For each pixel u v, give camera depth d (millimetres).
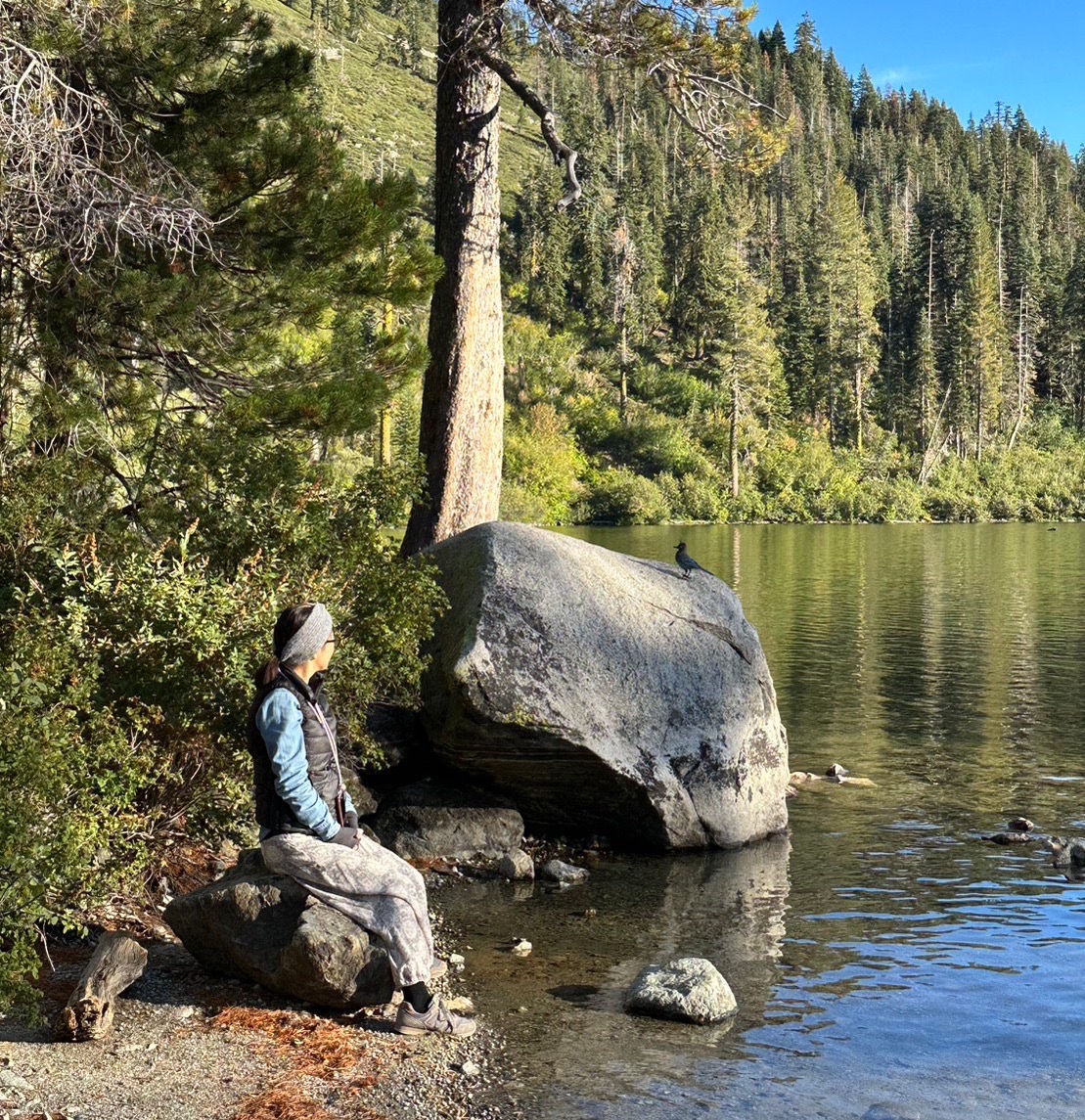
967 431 105875
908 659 18000
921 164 177750
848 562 40719
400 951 5133
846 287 111250
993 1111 4520
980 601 27203
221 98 9836
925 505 92188
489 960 6203
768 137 14359
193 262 9250
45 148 8391
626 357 108125
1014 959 6254
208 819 6852
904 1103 4574
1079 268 121188
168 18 9734
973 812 9508
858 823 9219
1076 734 12578
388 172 10312
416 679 7867
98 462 8766
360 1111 4398
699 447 95938
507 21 12680
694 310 115812
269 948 5363
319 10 185625
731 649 9164
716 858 8336
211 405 9703
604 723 8320
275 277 9531
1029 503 94750
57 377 9305
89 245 8672
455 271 12617
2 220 8539
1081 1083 4785
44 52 8656
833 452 101812
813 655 18469
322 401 8906
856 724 13156
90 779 5668
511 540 8930
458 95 12695
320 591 7285
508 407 93875
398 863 5270
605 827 8695
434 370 12625
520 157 157000
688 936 6617
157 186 9281
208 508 7910
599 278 118562
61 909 5684
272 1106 4355
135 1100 4340
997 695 14914
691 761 8531
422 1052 4953
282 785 5051
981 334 104938
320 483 8219
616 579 9164
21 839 4844
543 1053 5004
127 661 6344
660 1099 4590
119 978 5105
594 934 6641
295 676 5168
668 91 14406
